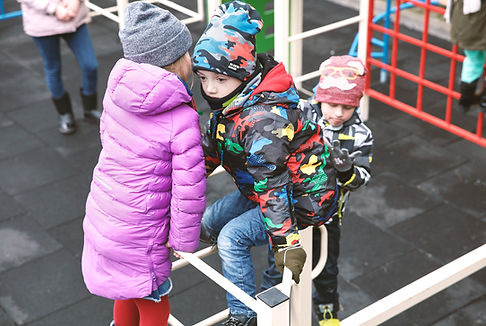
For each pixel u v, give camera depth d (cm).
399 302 306
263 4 758
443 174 697
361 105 791
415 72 902
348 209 649
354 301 544
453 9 639
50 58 756
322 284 407
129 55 250
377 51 971
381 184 684
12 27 1083
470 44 623
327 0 1145
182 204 253
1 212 673
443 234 613
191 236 258
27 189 707
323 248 322
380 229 622
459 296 542
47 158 758
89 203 276
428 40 993
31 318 544
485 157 721
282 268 244
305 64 947
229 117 254
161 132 251
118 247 265
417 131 772
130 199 259
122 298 274
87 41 762
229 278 287
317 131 267
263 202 248
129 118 254
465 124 779
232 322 287
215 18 249
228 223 292
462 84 664
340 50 982
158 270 271
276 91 246
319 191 268
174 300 553
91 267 280
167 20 248
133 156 255
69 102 795
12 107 862
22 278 586
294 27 816
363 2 728
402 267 577
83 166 741
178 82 245
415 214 640
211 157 281
